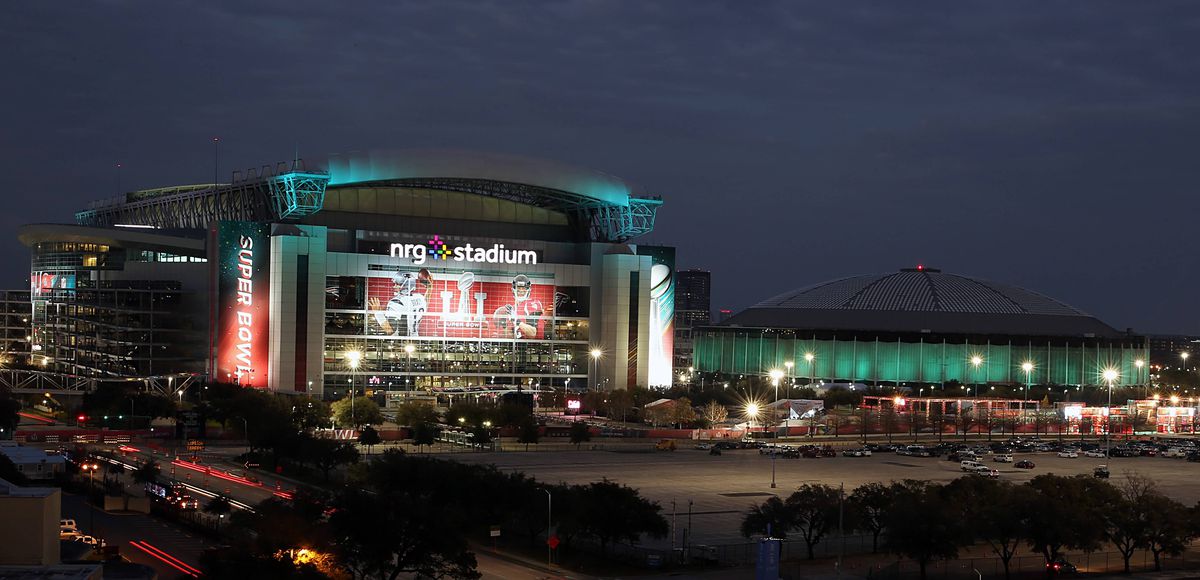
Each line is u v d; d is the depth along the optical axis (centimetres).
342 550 9556
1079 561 12106
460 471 12725
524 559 11462
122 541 11581
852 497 12362
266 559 8788
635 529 11531
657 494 15675
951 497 12338
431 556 10331
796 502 12256
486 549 11938
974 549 12575
